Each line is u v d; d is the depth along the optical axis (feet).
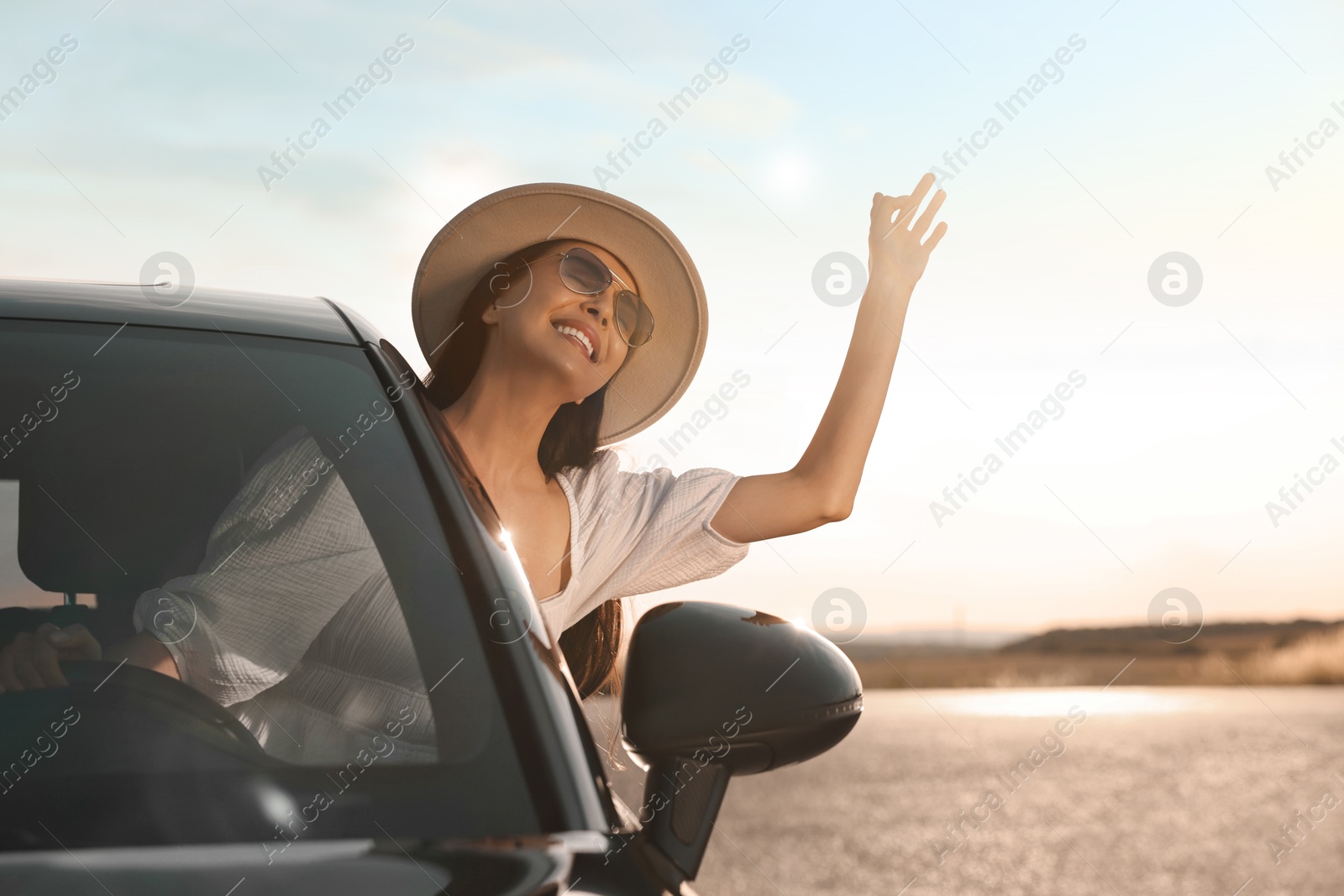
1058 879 28.76
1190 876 28.89
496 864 3.02
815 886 29.07
